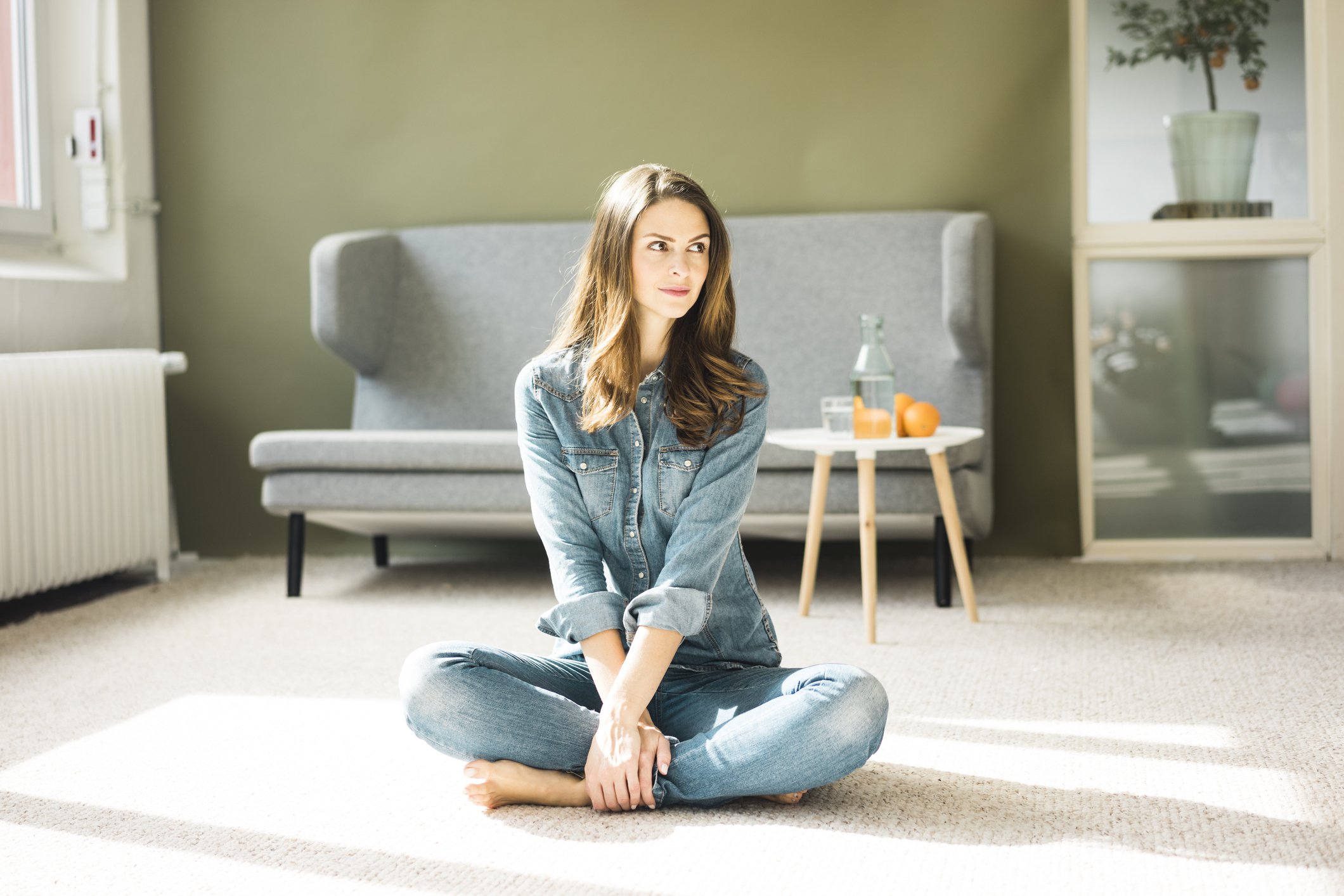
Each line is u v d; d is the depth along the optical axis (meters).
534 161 3.69
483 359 3.59
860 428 2.61
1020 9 3.44
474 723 1.46
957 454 2.80
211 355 3.85
